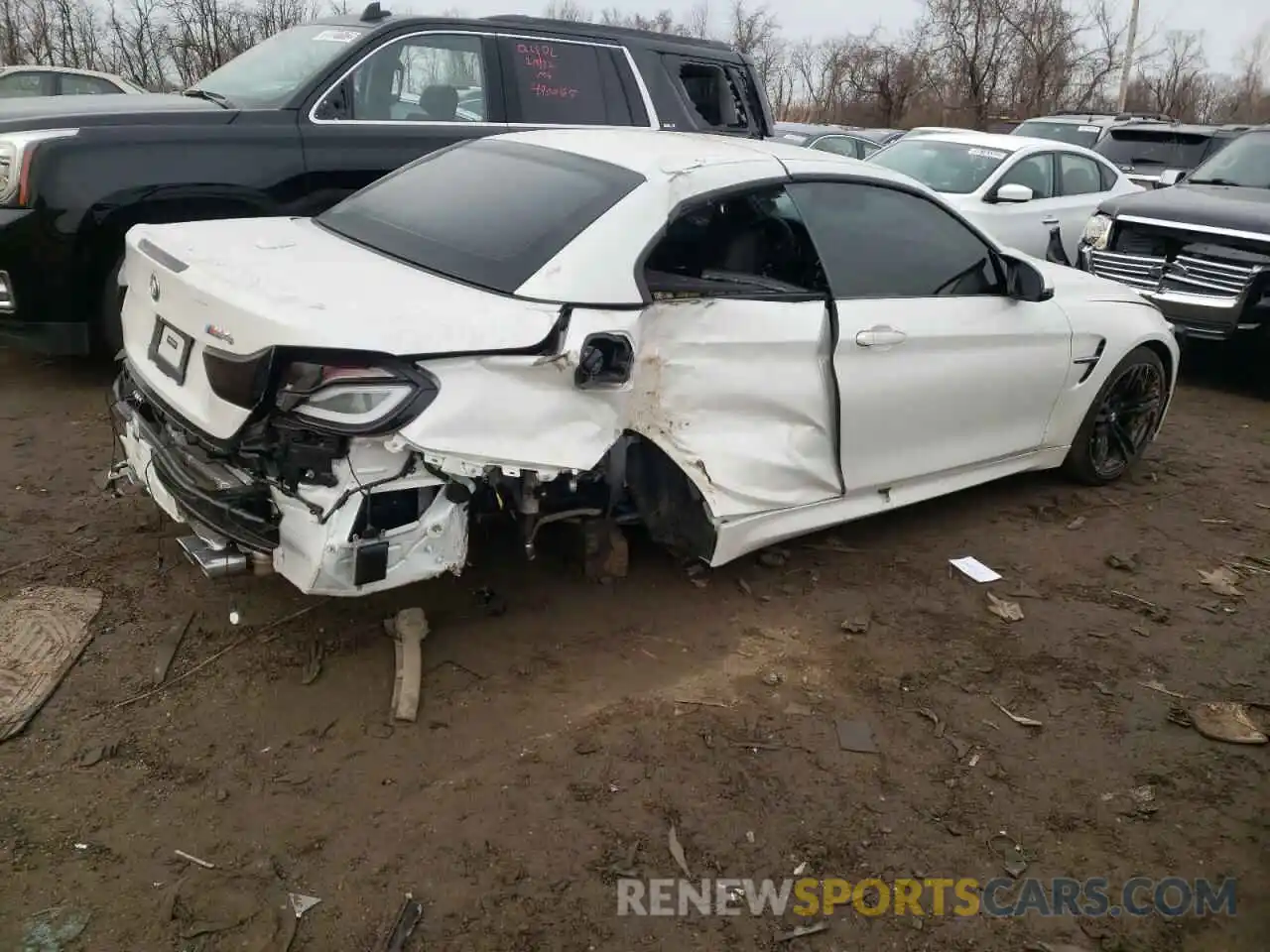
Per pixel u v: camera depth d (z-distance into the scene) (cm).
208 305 283
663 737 307
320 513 275
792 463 374
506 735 301
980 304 432
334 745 291
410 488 286
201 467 297
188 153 529
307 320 265
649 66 677
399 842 259
